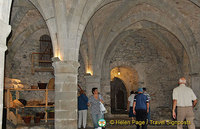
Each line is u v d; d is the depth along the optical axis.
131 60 13.46
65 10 6.43
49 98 10.79
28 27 10.09
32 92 10.61
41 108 10.50
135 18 10.20
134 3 9.07
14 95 9.70
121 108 18.27
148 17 10.07
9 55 10.05
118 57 13.33
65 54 6.42
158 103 13.34
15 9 8.53
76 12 6.48
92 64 10.24
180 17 9.24
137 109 6.28
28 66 10.71
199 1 7.59
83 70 11.82
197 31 9.42
